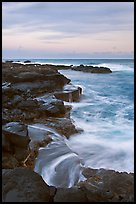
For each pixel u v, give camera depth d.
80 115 12.02
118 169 6.77
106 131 9.66
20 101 10.20
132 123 10.85
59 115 10.37
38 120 9.52
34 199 3.78
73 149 7.90
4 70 15.20
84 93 18.05
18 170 4.30
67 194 3.96
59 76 15.66
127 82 26.34
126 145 8.13
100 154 7.58
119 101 15.93
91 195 4.20
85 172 6.08
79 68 45.12
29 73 14.91
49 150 7.05
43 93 13.72
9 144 5.76
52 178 6.07
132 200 4.24
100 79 29.64
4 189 3.94
